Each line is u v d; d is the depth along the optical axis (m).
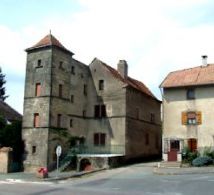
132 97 46.38
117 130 44.22
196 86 39.53
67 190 23.50
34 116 41.53
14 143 41.38
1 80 70.56
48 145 39.81
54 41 42.94
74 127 44.41
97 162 39.56
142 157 47.28
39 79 41.91
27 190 23.50
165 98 41.00
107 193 21.89
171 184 25.22
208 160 35.94
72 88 44.75
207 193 21.34
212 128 38.25
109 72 46.31
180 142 39.31
